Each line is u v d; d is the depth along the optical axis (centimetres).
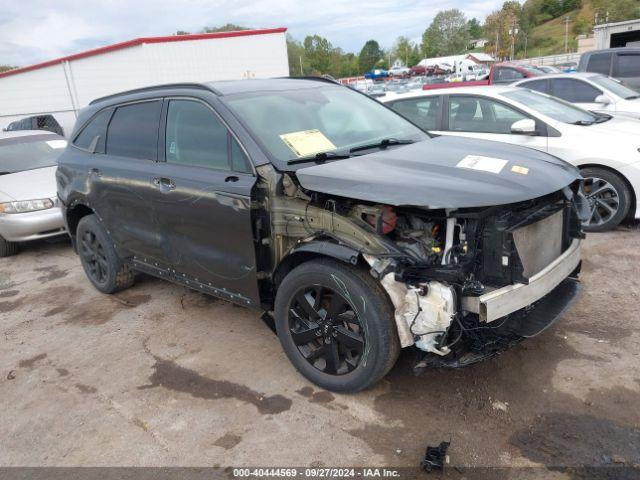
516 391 309
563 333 367
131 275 504
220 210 338
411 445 273
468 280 272
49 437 306
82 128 497
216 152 353
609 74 1100
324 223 297
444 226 288
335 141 363
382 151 351
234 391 333
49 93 2289
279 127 354
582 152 562
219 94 366
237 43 2066
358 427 290
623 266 475
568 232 331
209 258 363
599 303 407
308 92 413
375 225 285
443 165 308
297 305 323
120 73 2055
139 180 400
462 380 322
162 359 380
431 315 268
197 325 430
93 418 319
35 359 399
